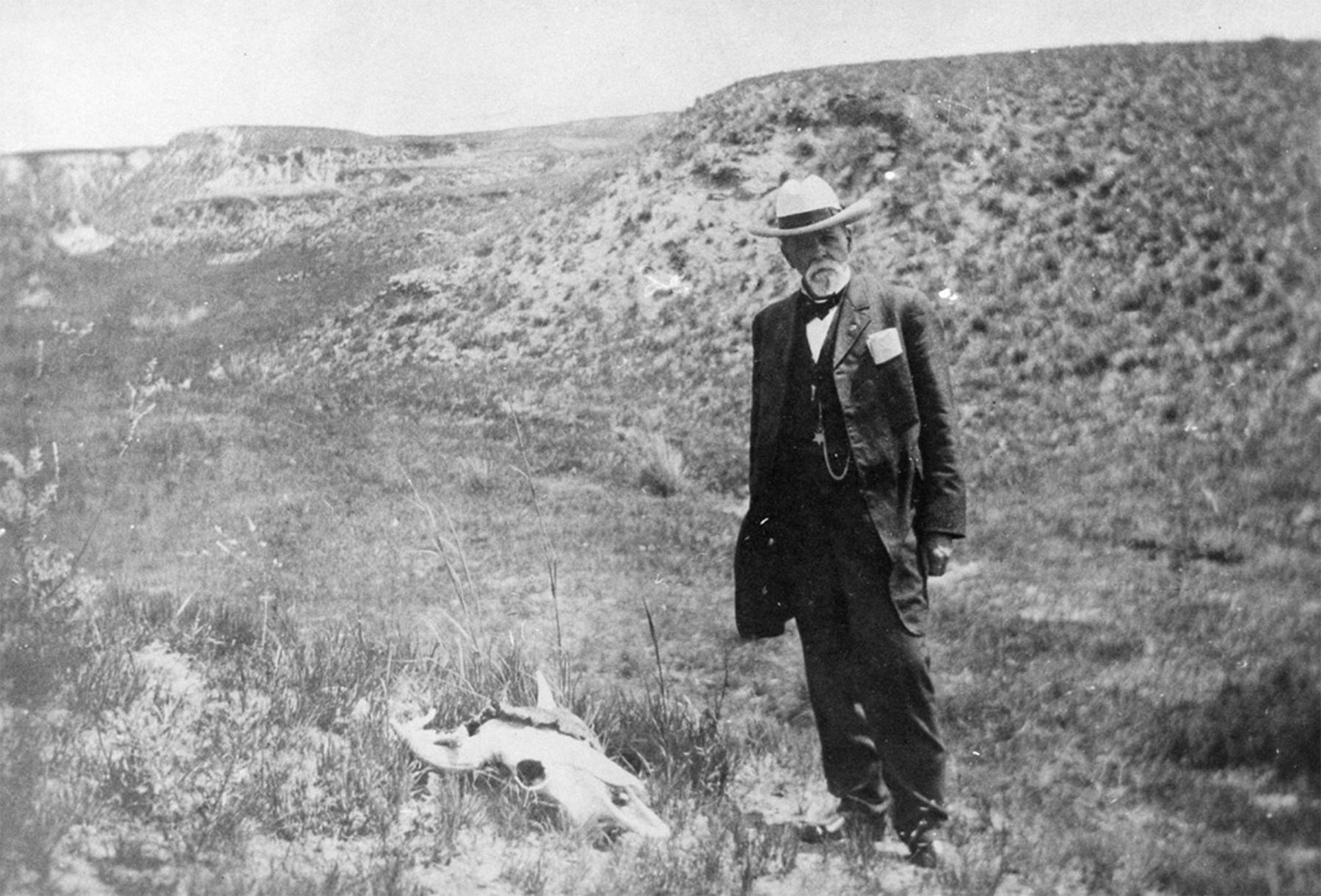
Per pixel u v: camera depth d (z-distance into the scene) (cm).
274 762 341
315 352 1101
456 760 340
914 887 284
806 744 373
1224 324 891
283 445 721
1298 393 736
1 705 363
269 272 1266
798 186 310
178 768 330
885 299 303
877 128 1286
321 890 272
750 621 326
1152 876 279
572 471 730
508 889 285
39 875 274
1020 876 285
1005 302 1013
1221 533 510
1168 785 317
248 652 440
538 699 375
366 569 542
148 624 461
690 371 1031
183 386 851
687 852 303
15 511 472
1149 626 414
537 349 1266
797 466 308
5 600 416
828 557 305
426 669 425
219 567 540
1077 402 816
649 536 572
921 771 295
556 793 319
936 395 299
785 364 309
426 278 1438
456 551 562
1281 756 327
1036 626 423
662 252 1324
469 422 879
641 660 441
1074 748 343
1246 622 406
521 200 1677
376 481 671
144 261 994
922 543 301
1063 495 619
